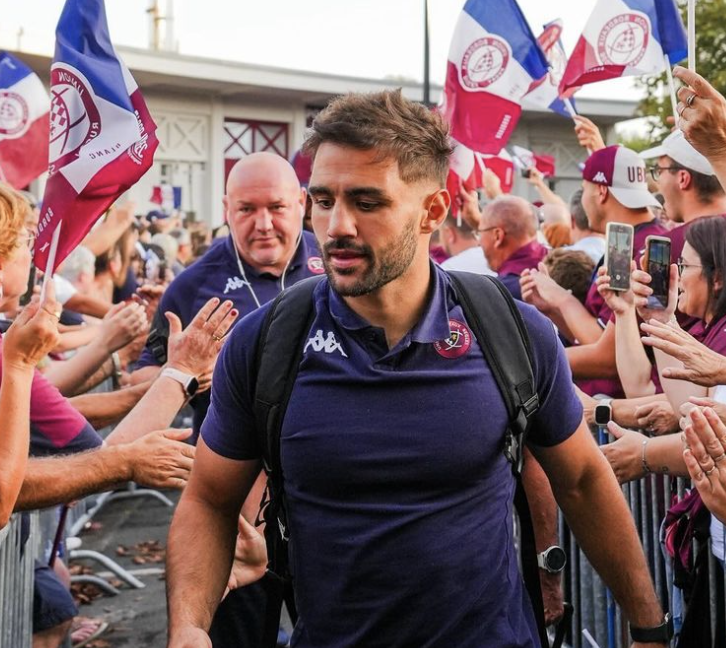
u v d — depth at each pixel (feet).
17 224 9.27
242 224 12.64
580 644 13.29
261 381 6.89
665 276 11.43
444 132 6.83
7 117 18.98
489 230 18.16
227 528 7.47
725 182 9.73
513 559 7.06
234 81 54.65
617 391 14.03
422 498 6.72
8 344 7.79
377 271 6.59
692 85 9.64
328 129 6.53
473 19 20.53
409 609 6.70
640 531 12.12
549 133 70.23
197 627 6.88
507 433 6.87
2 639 10.16
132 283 26.89
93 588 18.76
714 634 9.91
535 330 7.08
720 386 9.66
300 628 7.06
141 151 9.03
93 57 9.06
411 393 6.70
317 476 6.74
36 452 9.85
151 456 9.34
